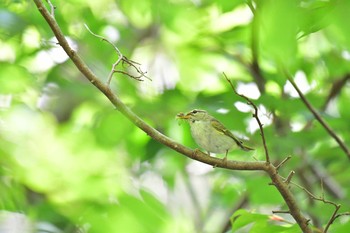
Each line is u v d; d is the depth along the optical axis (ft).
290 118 41.81
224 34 44.06
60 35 20.24
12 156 42.16
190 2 41.27
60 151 47.09
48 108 51.72
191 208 50.44
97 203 36.40
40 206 35.60
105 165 47.67
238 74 49.49
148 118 41.01
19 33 41.11
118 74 43.37
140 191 36.29
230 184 52.03
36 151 46.29
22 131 46.73
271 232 25.70
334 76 45.21
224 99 39.19
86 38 44.47
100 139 42.14
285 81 39.52
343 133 41.96
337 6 11.23
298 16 11.10
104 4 50.96
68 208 36.19
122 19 51.96
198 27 44.06
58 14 42.65
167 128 41.01
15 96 46.06
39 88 44.83
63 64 44.98
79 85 43.70
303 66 44.39
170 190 49.29
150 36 54.03
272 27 10.95
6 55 45.65
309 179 49.06
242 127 38.34
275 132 40.70
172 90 42.24
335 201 37.86
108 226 34.99
